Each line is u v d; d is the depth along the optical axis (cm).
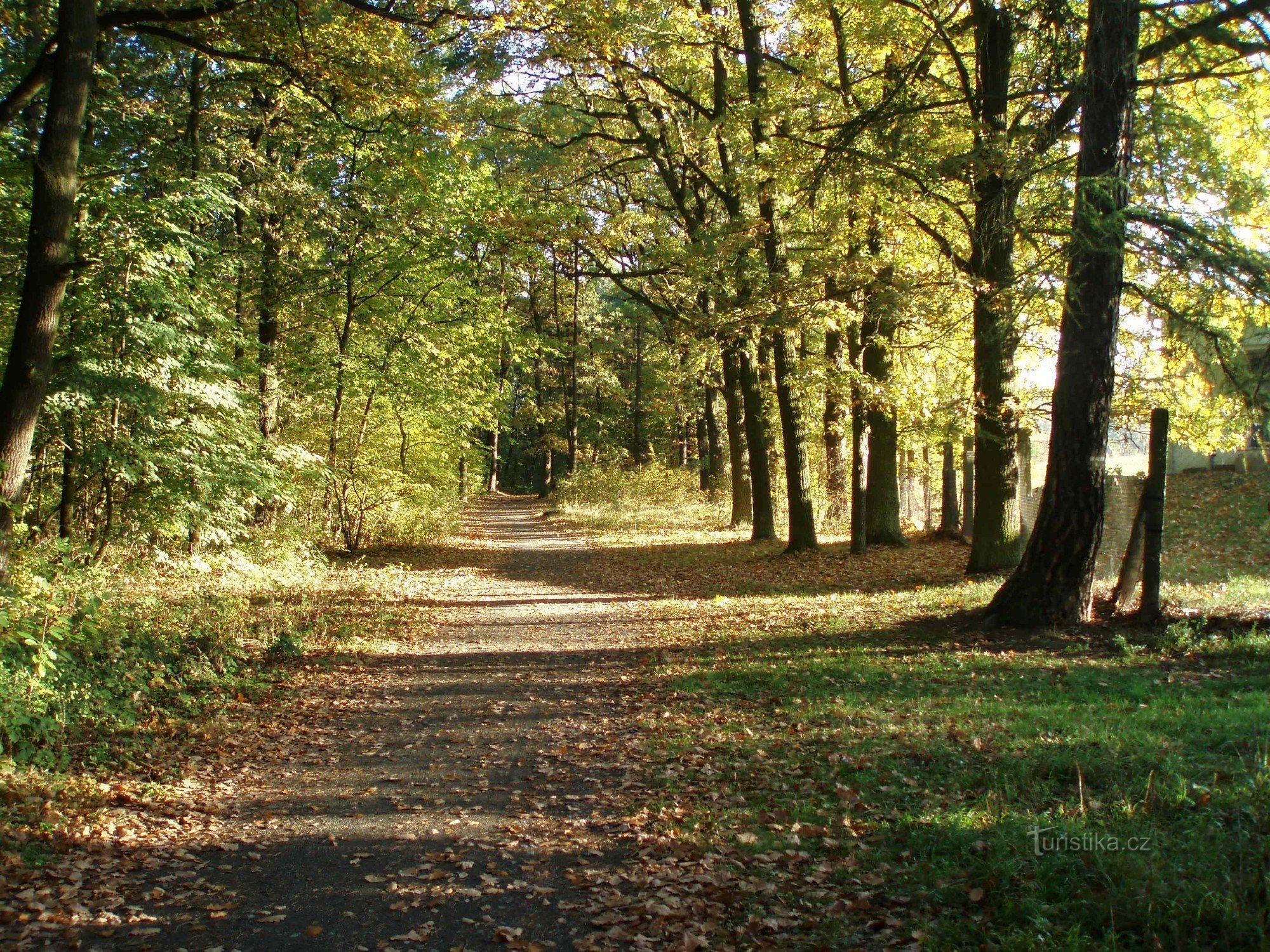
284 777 662
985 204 1125
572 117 2248
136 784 618
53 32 1271
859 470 1856
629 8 1588
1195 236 880
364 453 2236
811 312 1512
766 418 2362
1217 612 958
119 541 1526
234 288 1773
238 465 1470
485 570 2086
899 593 1352
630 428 6109
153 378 1283
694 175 2123
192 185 1279
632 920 415
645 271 2027
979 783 533
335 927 421
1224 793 464
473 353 2403
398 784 644
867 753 615
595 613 1441
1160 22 987
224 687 909
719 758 650
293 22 1166
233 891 461
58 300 942
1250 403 1009
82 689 729
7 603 720
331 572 1817
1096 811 460
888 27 1378
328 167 2028
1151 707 661
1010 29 1138
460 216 2036
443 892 459
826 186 1366
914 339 1720
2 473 898
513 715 836
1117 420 1317
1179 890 362
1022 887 391
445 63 1577
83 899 442
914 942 363
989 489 1436
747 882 438
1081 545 977
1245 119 1232
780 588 1559
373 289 2112
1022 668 839
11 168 1209
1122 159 938
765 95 1437
